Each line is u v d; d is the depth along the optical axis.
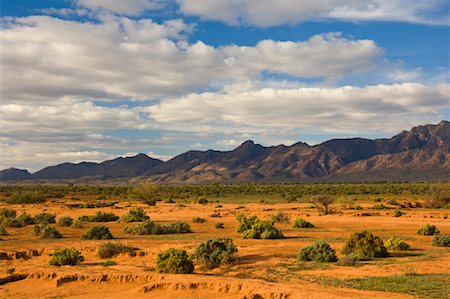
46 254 33.00
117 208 81.75
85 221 59.16
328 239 37.47
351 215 62.25
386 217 59.19
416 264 26.23
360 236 30.36
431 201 78.81
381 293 19.88
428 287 20.66
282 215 55.91
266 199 109.88
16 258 31.86
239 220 56.00
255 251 31.31
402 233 42.44
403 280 22.16
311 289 20.53
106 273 24.09
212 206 84.12
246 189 153.75
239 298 19.67
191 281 21.86
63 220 53.72
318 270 25.23
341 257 29.14
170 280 22.22
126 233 45.09
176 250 25.41
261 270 25.47
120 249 32.31
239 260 28.45
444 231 44.22
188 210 75.19
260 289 20.20
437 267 25.39
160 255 25.14
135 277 23.47
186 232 44.84
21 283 23.80
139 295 21.31
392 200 83.19
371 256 29.09
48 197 117.38
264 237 38.16
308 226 48.38
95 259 31.45
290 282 22.50
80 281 23.61
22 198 98.19
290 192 136.50
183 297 20.59
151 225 45.00
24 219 55.50
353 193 127.62
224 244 28.39
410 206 80.94
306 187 162.25
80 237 41.06
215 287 21.30
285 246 33.34
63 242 37.94
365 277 23.14
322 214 64.00
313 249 28.41
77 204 92.25
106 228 41.28
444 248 32.91
